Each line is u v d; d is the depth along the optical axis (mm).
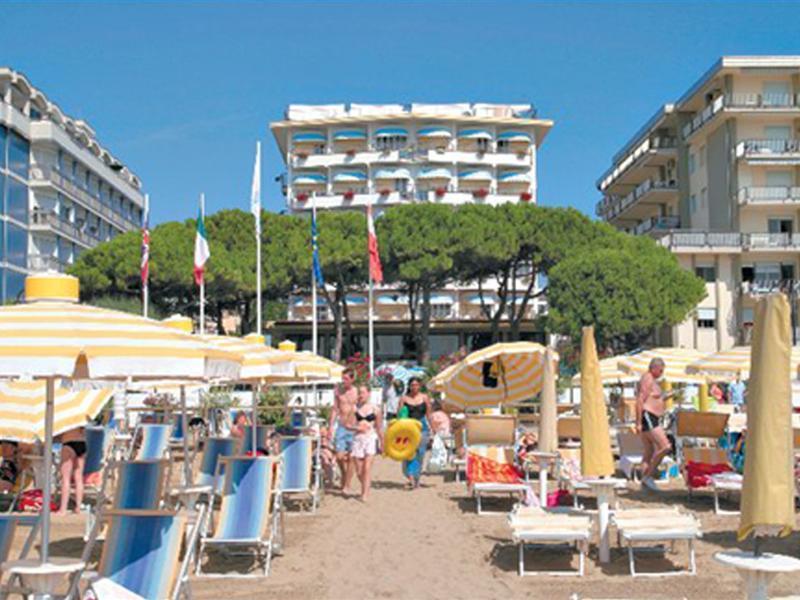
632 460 15031
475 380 17781
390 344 70875
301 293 49656
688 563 8984
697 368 12789
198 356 5664
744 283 52438
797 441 12891
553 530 8477
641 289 44594
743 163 52562
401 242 45656
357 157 83250
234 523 8898
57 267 57094
